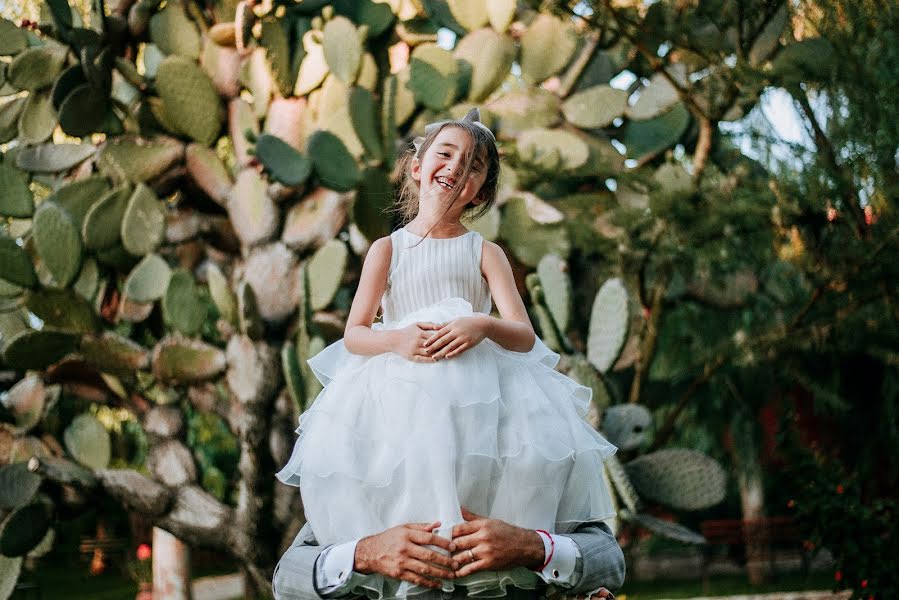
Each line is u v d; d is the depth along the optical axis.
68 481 5.33
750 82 5.28
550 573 1.64
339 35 5.36
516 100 5.78
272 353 5.48
